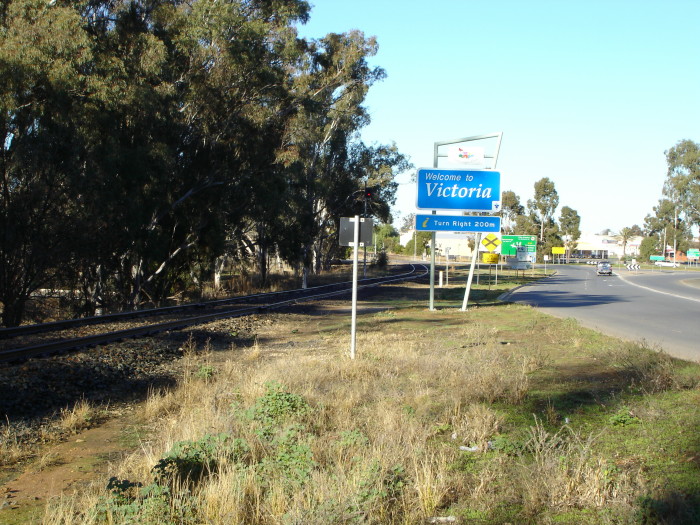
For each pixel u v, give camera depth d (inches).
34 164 902.4
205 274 1469.0
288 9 1299.2
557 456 217.2
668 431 254.1
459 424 273.4
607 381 368.8
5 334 592.7
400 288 1589.6
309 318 861.8
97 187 973.2
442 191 900.0
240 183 1293.1
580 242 7003.0
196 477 212.5
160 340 575.8
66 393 376.2
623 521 170.7
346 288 1603.1
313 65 1784.0
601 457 217.8
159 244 1170.0
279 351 548.1
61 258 1019.9
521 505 189.8
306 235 1688.0
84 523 181.5
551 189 4776.1
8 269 990.4
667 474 204.4
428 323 766.5
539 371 406.9
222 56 1173.7
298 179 1628.9
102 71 979.9
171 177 1164.5
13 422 312.0
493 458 230.5
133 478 223.3
